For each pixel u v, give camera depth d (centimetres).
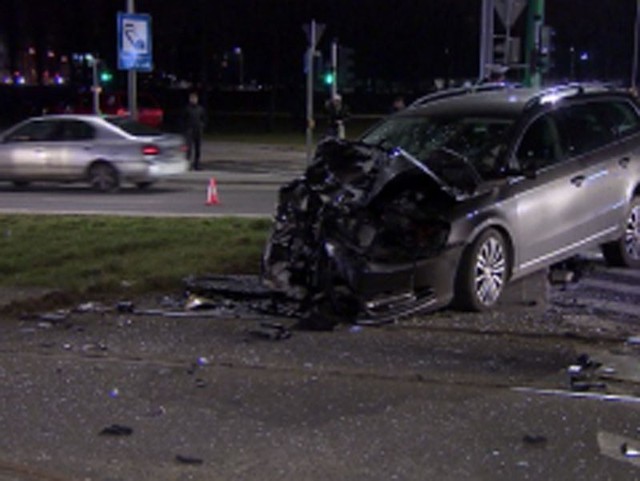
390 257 719
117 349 662
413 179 758
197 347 665
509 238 788
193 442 486
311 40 2088
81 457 467
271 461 460
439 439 487
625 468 449
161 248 1061
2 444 486
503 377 590
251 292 818
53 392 568
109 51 5122
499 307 790
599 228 895
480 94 937
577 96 902
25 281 888
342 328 716
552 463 455
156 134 1916
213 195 1670
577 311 772
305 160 2698
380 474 443
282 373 601
